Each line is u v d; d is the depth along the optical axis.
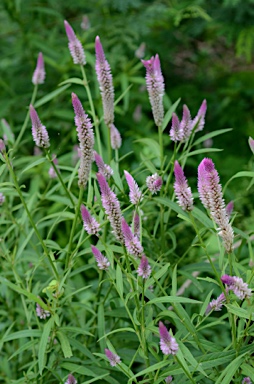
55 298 3.31
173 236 3.82
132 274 3.14
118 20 7.20
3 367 4.08
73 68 6.34
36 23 7.44
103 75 3.59
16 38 7.56
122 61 6.84
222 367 3.64
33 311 3.74
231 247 2.80
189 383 3.06
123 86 6.20
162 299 2.87
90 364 3.66
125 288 3.66
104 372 3.42
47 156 3.31
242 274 3.21
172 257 3.97
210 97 8.44
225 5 6.62
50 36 7.07
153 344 3.03
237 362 2.83
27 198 5.14
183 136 3.52
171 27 7.86
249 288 2.86
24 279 4.23
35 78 4.30
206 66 9.41
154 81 3.58
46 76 7.02
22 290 3.15
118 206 2.84
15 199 5.29
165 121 3.79
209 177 2.70
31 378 3.58
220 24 7.38
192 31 7.61
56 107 6.66
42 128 3.23
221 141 7.86
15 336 3.31
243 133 7.90
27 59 7.28
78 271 3.67
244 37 7.62
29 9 6.68
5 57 7.34
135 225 3.04
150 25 7.95
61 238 5.58
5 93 7.14
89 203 3.38
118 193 3.91
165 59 7.92
